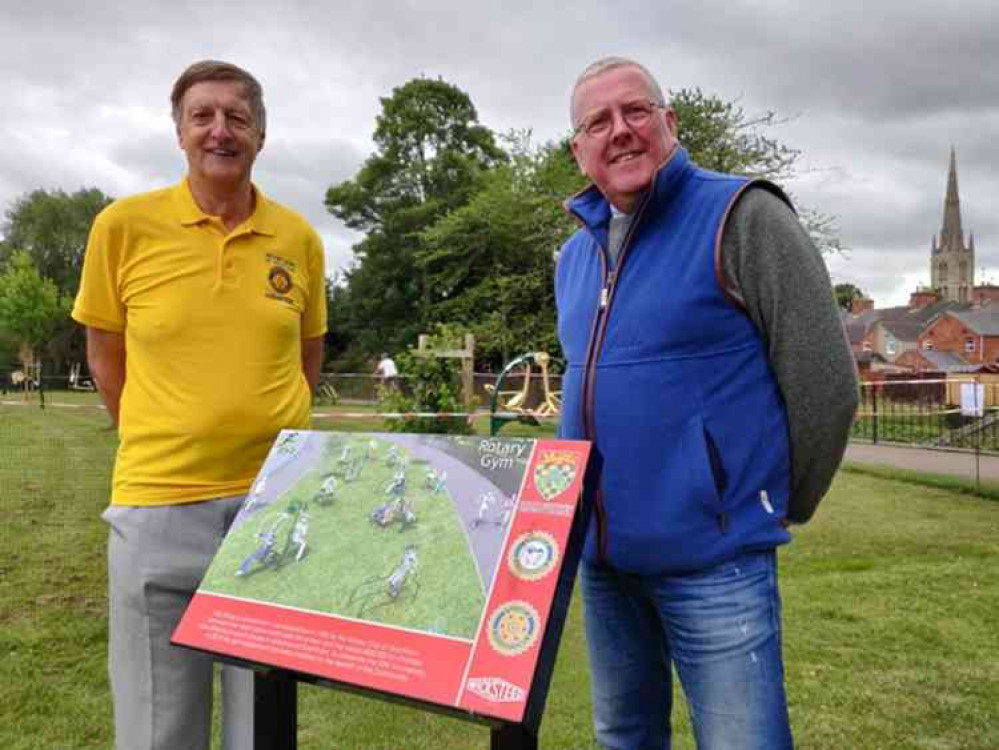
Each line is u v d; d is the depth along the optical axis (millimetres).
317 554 1436
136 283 1905
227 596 1443
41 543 5156
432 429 8664
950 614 3865
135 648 1863
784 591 4277
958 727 2729
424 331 31219
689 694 1672
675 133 1810
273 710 1427
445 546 1329
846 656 3338
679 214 1666
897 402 16078
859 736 2670
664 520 1612
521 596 1203
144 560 1851
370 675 1229
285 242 2059
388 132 35344
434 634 1227
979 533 5922
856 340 68000
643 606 1838
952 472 9156
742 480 1594
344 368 37469
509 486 1350
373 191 35438
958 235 131375
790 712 2834
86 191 50031
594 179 1752
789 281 1551
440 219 28859
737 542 1575
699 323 1604
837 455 1603
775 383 1626
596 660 1916
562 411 1857
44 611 3812
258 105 1950
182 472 1878
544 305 24719
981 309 57625
